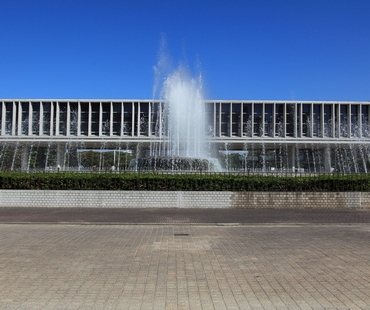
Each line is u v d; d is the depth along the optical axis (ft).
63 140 204.54
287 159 214.07
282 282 19.10
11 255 24.86
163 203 50.80
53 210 48.29
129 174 53.88
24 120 211.82
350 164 210.18
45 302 16.20
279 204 50.57
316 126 212.43
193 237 32.09
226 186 51.80
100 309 15.46
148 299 16.57
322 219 42.45
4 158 209.15
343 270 21.35
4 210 48.16
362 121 212.64
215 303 16.12
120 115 213.87
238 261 23.45
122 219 42.01
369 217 43.93
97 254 25.26
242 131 210.18
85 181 52.54
